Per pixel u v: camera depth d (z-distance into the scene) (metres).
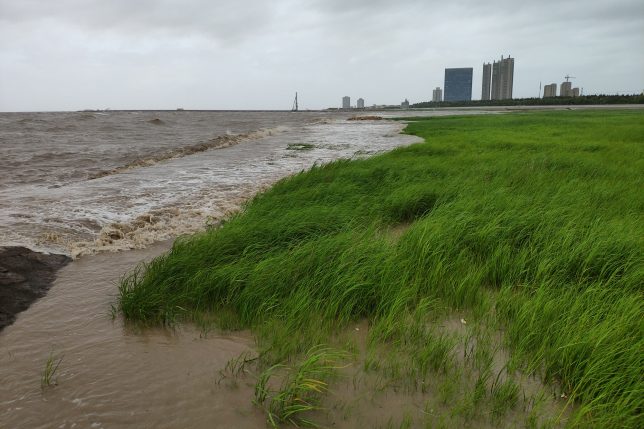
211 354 3.63
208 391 3.13
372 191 9.05
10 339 3.81
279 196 8.57
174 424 2.80
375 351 3.63
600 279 4.50
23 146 22.05
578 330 3.39
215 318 4.27
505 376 3.26
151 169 14.52
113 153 19.22
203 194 10.26
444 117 60.41
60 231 7.04
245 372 3.37
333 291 4.31
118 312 4.38
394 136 29.22
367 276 4.50
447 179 9.65
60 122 47.31
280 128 39.94
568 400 2.95
